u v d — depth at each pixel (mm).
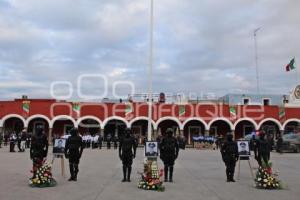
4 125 49688
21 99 51250
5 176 16031
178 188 13812
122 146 15242
